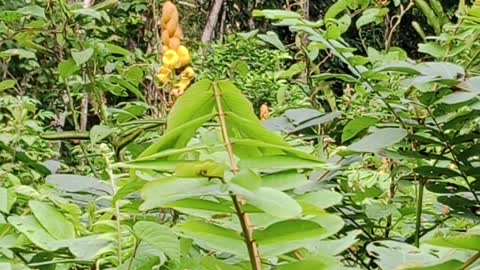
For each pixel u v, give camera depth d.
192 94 1.24
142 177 1.54
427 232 2.54
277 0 15.98
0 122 6.52
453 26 2.66
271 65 11.61
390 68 2.16
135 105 3.55
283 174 1.25
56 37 3.57
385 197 3.28
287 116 2.44
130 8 9.84
